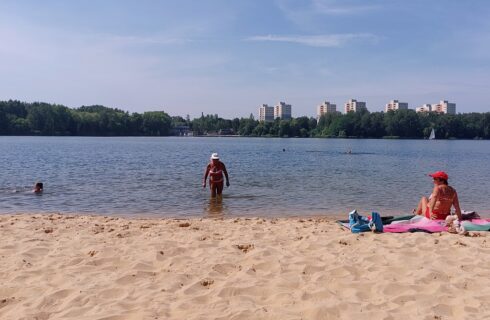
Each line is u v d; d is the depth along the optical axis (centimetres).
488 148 8581
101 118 16250
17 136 14812
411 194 2005
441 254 830
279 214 1490
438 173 1159
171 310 562
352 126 16412
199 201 1747
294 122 18000
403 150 7375
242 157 4941
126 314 546
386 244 909
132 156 4750
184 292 627
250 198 1834
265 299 608
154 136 18475
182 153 5600
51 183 2267
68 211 1509
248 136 19388
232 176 2756
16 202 1686
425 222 1112
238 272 715
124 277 680
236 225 1141
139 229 1057
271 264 752
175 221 1220
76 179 2458
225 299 603
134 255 803
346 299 608
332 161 4359
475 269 739
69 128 15512
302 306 579
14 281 666
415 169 3444
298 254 820
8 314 555
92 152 5469
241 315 544
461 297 612
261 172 3053
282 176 2772
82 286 643
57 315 548
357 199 1841
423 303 593
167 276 691
